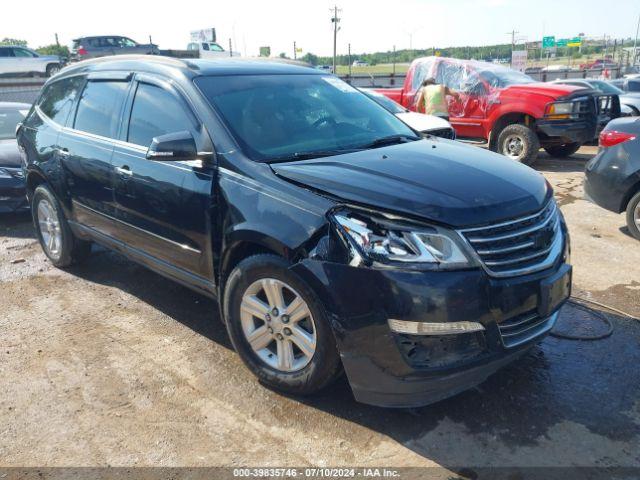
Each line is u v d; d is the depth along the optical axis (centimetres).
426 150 366
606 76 3691
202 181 349
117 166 414
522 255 290
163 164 376
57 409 322
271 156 344
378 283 270
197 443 292
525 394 326
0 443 295
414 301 266
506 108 1040
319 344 296
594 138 1024
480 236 277
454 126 1145
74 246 518
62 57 2528
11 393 338
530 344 294
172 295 477
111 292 485
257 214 314
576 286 477
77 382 348
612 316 420
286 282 304
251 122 365
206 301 464
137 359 374
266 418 310
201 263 361
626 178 579
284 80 419
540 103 993
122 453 286
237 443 291
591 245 580
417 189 291
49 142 498
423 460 276
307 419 309
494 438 291
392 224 275
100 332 413
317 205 293
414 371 272
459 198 286
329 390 334
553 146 1128
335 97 430
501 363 286
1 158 682
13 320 434
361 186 294
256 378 349
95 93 463
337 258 281
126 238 427
